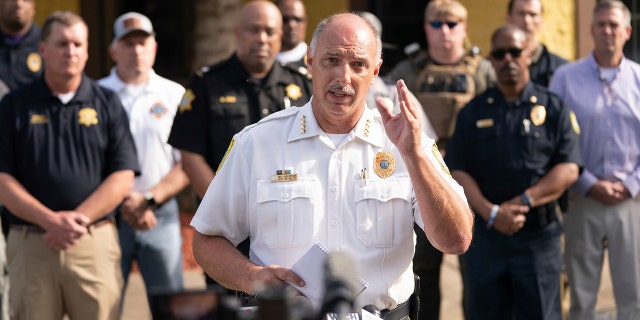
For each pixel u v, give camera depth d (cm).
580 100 1371
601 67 1376
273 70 1155
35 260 1151
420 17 2261
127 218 1273
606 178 1354
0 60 1458
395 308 744
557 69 1417
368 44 707
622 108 1359
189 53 2377
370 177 732
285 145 741
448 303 1584
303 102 1155
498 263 1260
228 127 1134
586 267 1353
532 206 1241
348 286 411
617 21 1355
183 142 1142
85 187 1159
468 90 1419
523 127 1251
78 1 2252
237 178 746
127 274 1305
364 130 738
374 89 1170
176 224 1325
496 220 1240
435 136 1295
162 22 2375
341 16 720
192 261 1831
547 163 1259
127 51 1334
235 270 715
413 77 1442
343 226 731
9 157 1149
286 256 734
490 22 2170
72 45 1148
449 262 1830
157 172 1320
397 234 732
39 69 1473
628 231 1341
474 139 1265
